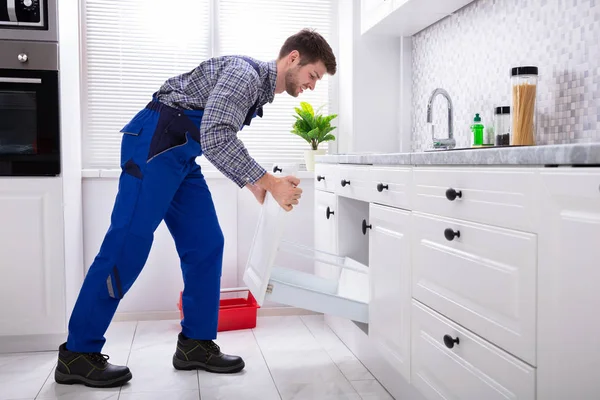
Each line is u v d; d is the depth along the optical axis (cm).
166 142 213
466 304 150
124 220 212
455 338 156
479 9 258
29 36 256
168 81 222
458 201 153
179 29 341
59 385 223
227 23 346
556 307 113
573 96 199
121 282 214
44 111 259
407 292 188
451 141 251
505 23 239
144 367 244
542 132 218
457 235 153
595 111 188
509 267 130
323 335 293
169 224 241
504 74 240
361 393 216
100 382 220
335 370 241
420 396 188
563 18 204
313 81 220
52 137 261
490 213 137
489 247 138
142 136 214
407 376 190
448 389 161
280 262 338
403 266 191
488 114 252
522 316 125
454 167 156
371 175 221
